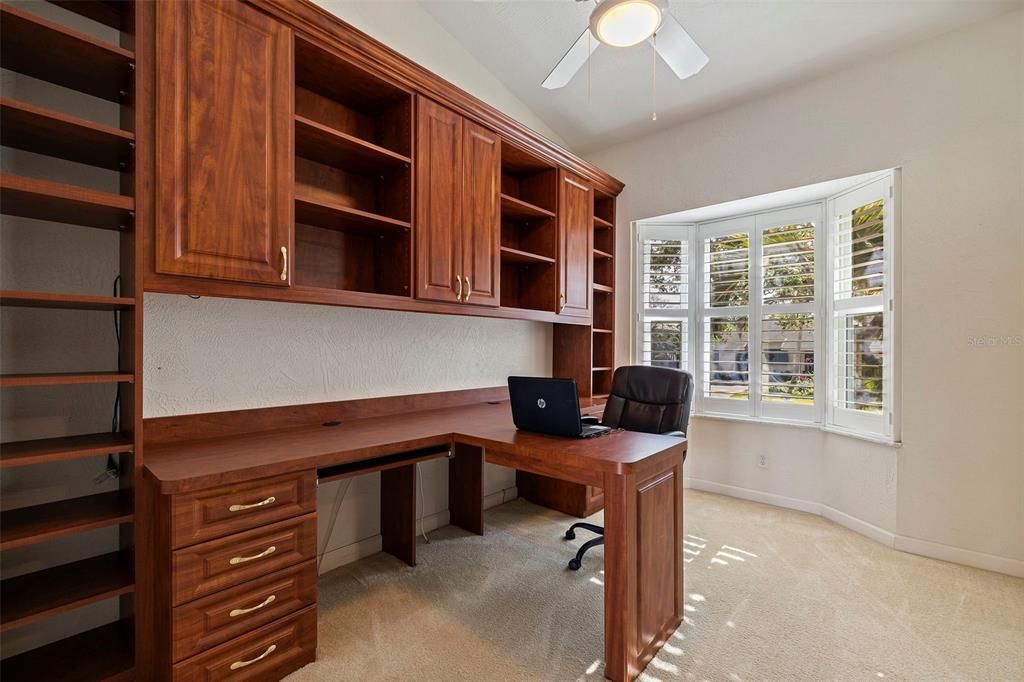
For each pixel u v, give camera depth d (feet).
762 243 11.89
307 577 5.53
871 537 9.43
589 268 11.91
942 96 8.53
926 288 8.71
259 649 5.11
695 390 12.88
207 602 4.72
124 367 5.28
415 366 9.52
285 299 6.29
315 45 6.49
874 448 9.45
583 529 9.97
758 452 11.73
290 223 6.21
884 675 5.44
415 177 7.81
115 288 5.68
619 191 13.10
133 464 4.90
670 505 6.23
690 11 8.41
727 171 11.24
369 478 8.66
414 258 7.82
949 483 8.45
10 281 5.12
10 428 5.13
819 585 7.54
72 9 5.24
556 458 5.84
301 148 7.13
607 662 5.37
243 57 5.79
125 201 4.85
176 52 5.27
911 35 8.59
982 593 7.27
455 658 5.73
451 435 7.06
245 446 6.02
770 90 10.43
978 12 7.98
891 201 9.12
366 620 6.52
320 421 7.88
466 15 9.34
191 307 6.53
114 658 4.96
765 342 11.80
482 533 9.67
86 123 4.55
